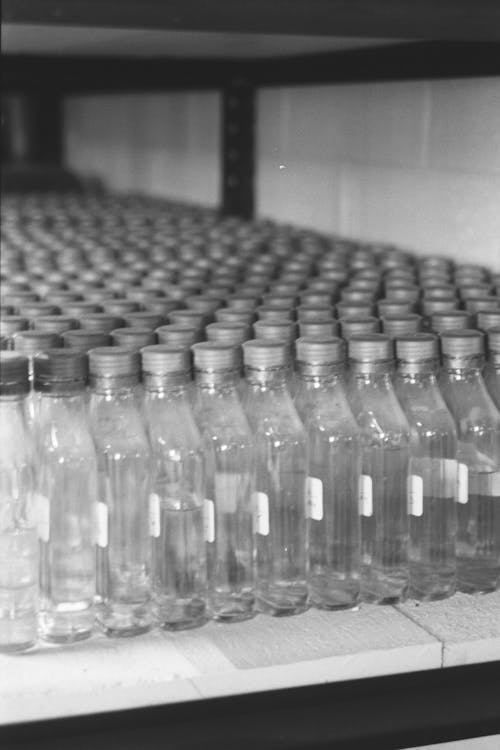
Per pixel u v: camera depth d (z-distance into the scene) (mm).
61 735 1142
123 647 1231
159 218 3166
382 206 2602
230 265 2178
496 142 2057
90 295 1763
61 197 4172
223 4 1075
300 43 2260
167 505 1295
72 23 1065
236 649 1229
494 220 2090
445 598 1375
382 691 1233
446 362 1406
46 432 1264
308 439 1360
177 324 1475
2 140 5656
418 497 1363
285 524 1353
